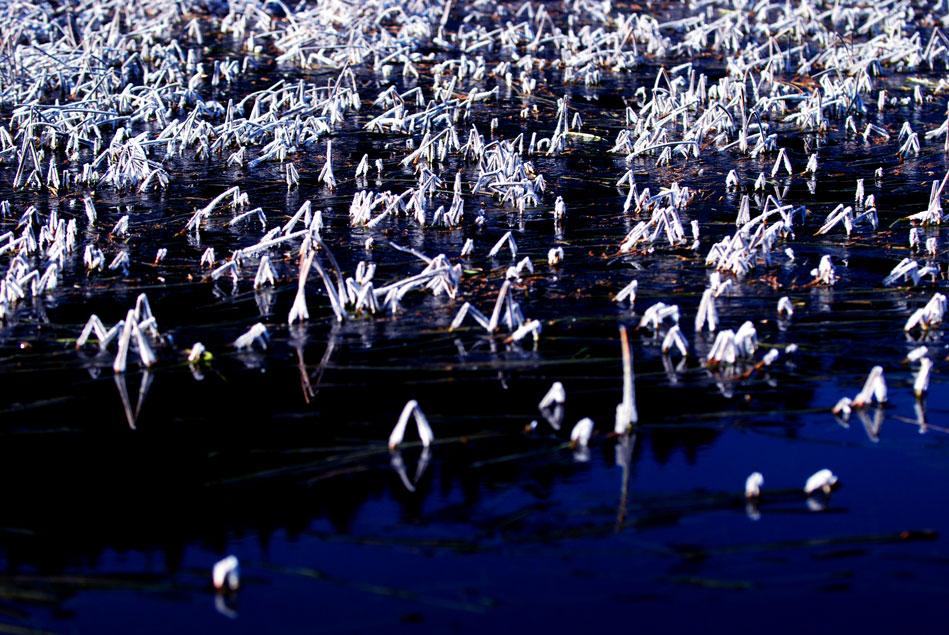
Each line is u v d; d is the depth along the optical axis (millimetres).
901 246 7008
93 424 4535
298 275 6352
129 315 5082
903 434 4504
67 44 12891
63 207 7801
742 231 6637
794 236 7172
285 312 5766
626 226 7508
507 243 7027
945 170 9039
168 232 7230
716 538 3764
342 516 3893
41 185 8281
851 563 3617
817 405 4746
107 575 3535
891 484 4117
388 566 3598
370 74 13094
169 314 5730
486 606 3393
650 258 6773
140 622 3309
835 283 6258
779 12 17312
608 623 3316
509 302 5461
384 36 14062
